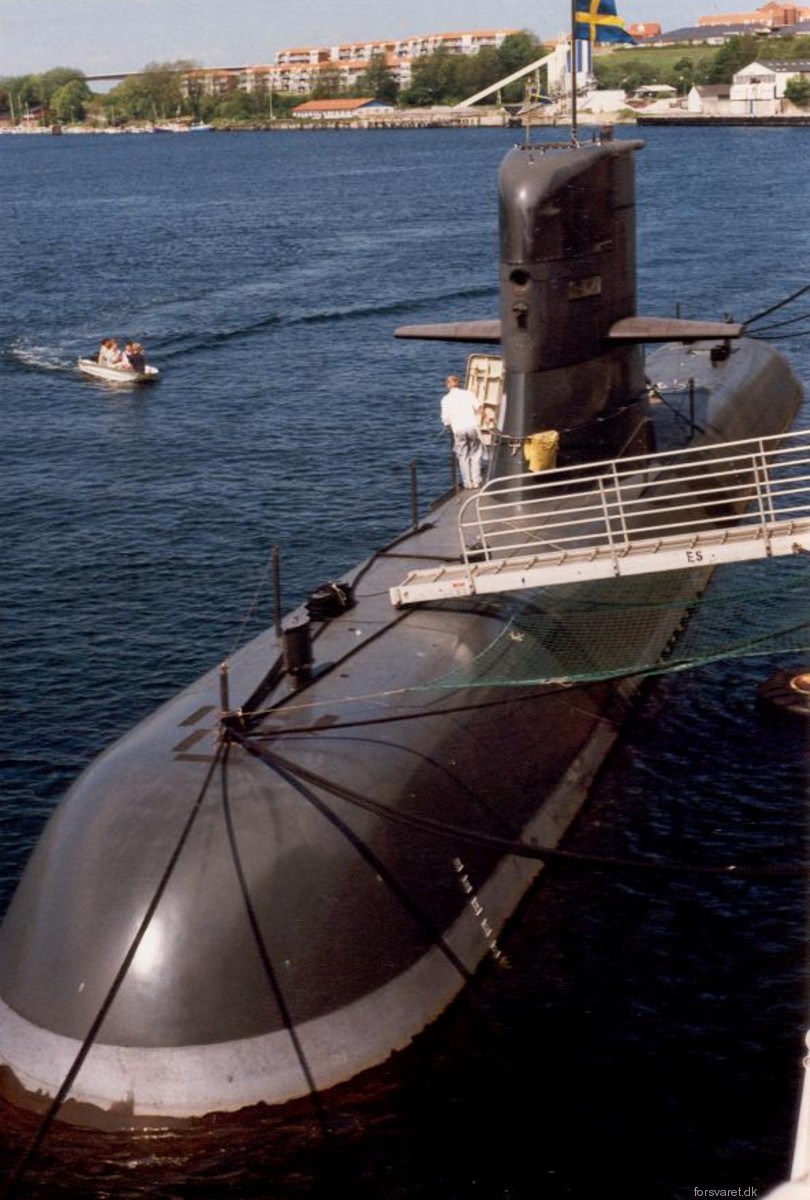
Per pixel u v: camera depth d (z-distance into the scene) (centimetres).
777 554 1836
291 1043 1482
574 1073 1536
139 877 1525
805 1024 1608
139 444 4341
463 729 1827
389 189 13400
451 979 1627
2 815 2128
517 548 2023
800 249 7562
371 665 1870
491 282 7256
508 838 1786
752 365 3528
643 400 2481
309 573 3177
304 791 1619
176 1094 1447
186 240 9962
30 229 11381
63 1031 1483
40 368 5547
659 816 2017
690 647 2261
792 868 1565
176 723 1778
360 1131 1452
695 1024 1612
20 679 2636
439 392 4853
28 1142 1445
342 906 1549
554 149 2289
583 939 1764
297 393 4947
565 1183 1390
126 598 3050
